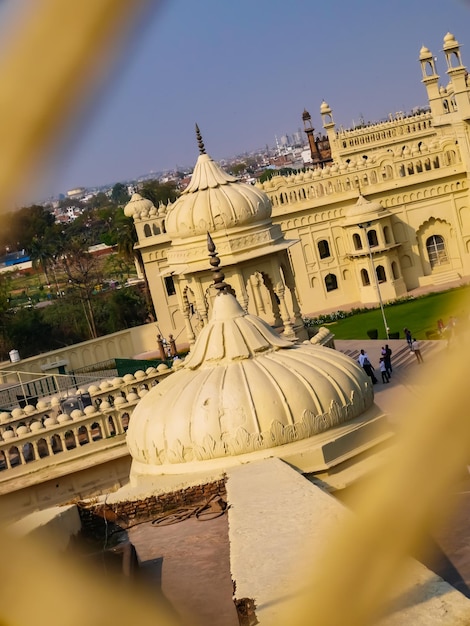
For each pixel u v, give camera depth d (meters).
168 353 66.19
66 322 75.00
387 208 73.75
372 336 57.88
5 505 28.52
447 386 10.23
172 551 15.80
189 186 38.44
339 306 73.88
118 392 31.28
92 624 11.63
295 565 10.79
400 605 9.16
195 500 18.28
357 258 72.56
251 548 12.08
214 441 19.28
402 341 49.88
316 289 74.19
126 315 77.94
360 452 19.61
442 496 10.90
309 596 9.76
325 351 21.23
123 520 18.02
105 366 63.88
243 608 10.25
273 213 73.56
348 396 20.05
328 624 9.37
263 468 17.95
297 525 12.67
